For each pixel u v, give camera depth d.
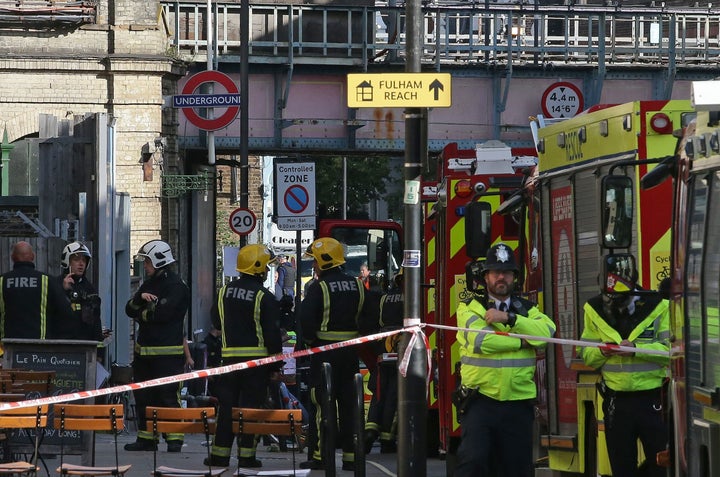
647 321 30.62
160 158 88.56
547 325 30.72
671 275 27.61
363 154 102.56
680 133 27.44
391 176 184.00
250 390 44.16
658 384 30.75
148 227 88.25
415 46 35.66
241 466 44.28
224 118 81.12
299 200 66.25
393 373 50.31
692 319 25.16
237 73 98.81
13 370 38.31
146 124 88.19
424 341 35.28
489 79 100.75
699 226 24.86
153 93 88.31
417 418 35.12
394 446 54.50
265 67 97.81
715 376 23.30
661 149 30.75
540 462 37.31
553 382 35.78
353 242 67.88
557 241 35.62
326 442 37.62
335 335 44.28
